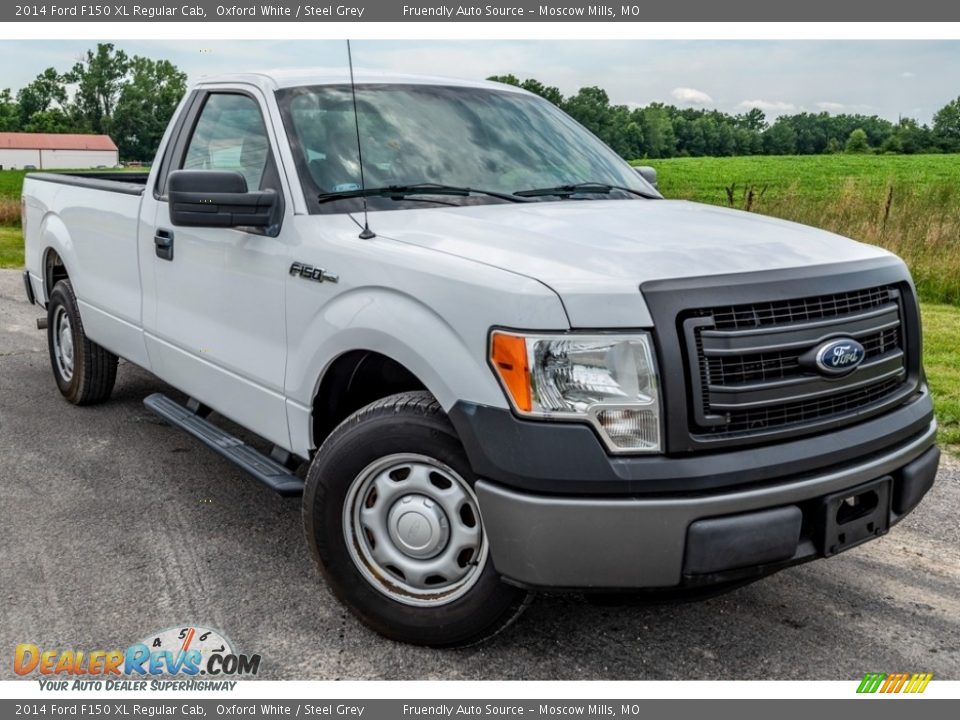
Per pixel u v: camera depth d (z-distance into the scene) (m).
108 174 6.68
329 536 3.35
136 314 5.00
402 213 3.69
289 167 3.82
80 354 5.96
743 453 2.87
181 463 5.18
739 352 2.85
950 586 3.85
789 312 2.97
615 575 2.82
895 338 3.34
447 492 3.16
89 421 5.91
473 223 3.49
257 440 5.46
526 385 2.81
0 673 3.15
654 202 4.18
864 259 3.31
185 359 4.52
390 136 4.08
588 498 2.78
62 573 3.85
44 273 6.38
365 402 3.79
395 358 3.16
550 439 2.79
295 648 3.32
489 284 2.92
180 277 4.46
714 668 3.23
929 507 4.67
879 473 3.13
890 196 13.09
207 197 3.67
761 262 3.07
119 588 3.73
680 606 3.66
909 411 3.32
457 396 2.95
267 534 4.27
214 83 4.64
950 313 9.70
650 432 2.78
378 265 3.27
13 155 129.88
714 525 2.77
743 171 41.25
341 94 4.18
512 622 3.21
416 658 3.27
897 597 3.76
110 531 4.27
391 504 3.28
